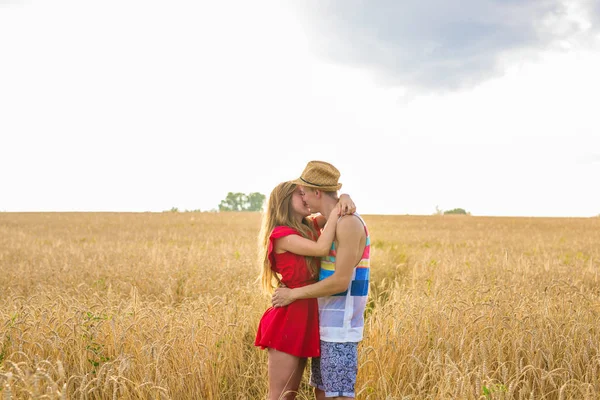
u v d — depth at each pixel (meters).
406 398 3.40
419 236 27.34
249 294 7.61
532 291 7.66
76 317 4.82
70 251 14.53
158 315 5.32
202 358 4.28
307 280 3.38
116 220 40.81
